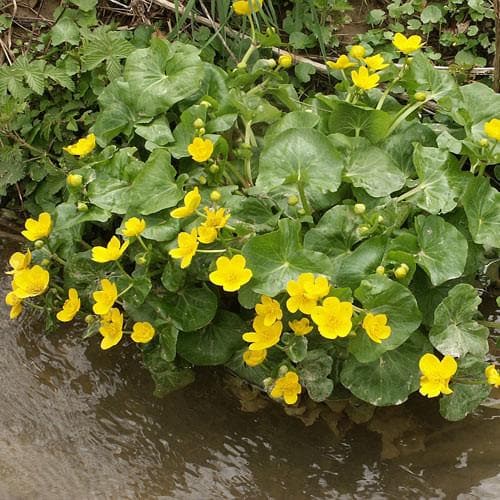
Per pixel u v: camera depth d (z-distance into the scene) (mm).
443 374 1376
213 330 1509
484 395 1439
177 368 1524
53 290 1531
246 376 1512
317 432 1498
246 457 1483
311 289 1378
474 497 1434
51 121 1720
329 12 1805
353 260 1441
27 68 1704
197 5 1828
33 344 1602
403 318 1414
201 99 1573
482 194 1494
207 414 1521
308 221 1491
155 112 1560
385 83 1736
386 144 1566
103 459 1488
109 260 1452
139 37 1776
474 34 1773
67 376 1569
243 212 1481
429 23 1790
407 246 1461
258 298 1438
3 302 1647
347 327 1374
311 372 1453
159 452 1493
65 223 1523
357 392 1451
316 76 1781
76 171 1523
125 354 1584
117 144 1653
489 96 1584
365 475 1460
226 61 1766
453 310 1435
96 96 1729
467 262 1510
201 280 1490
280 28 1812
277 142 1486
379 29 1798
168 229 1469
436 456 1470
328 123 1587
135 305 1477
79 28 1781
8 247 1714
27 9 1832
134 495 1454
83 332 1608
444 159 1504
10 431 1516
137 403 1539
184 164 1549
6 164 1709
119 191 1512
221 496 1452
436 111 1717
